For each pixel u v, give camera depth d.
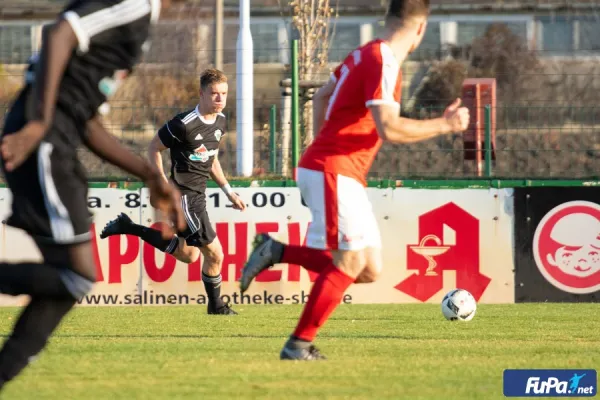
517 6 85.94
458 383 15.71
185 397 14.03
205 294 34.09
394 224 34.06
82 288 13.02
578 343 22.19
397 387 15.15
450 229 34.06
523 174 42.81
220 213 34.00
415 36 18.08
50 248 12.93
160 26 61.69
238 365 17.39
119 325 26.83
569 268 34.09
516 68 80.69
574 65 79.62
